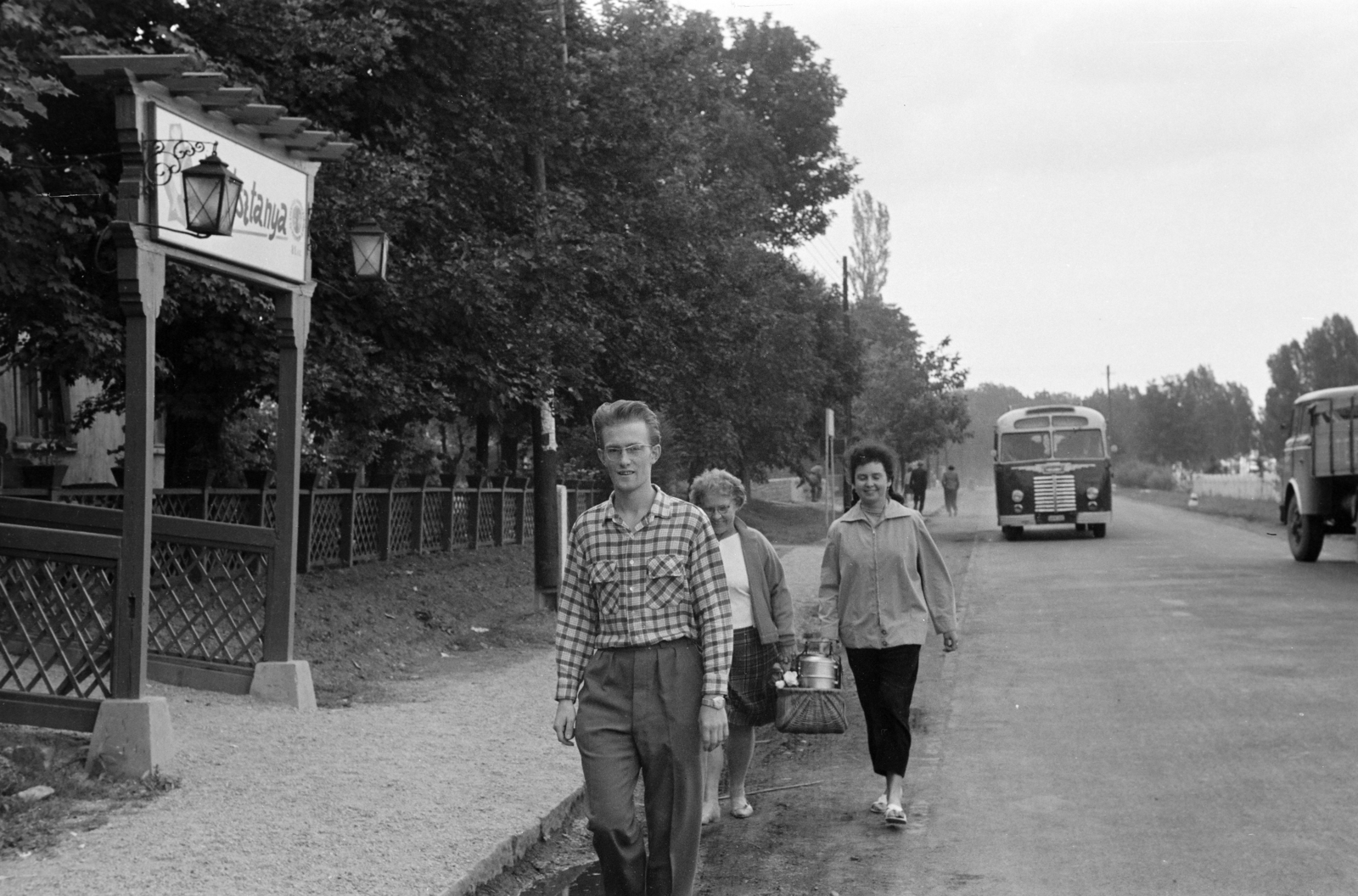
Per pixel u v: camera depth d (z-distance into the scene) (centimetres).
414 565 1756
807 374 3359
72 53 991
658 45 2233
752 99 4047
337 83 1285
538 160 1689
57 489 1089
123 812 647
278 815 644
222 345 1241
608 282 1830
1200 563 2320
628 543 456
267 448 1658
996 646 1351
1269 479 5109
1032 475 3281
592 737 450
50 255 1027
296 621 1230
